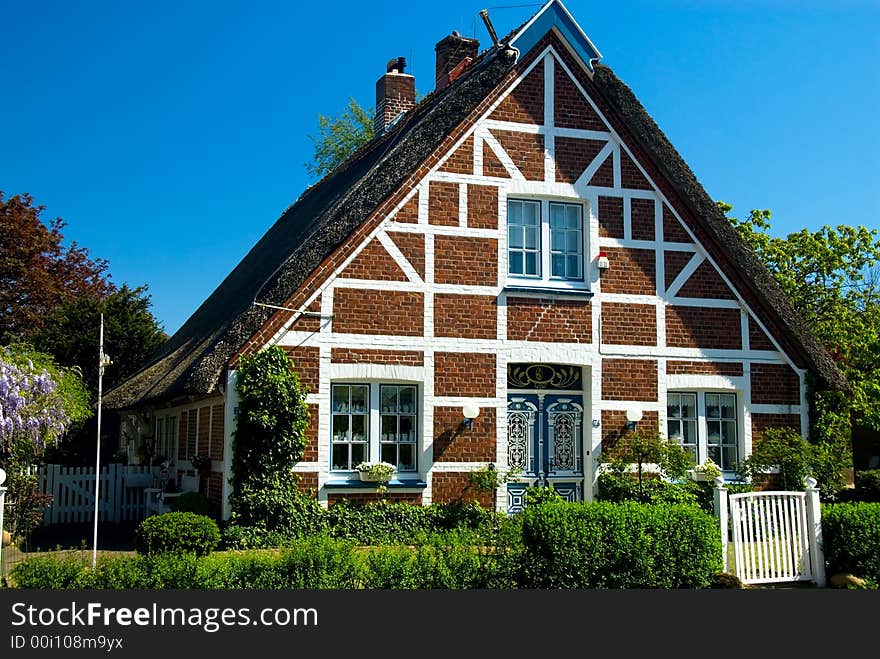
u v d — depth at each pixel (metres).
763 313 16.72
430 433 14.68
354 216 14.73
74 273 32.47
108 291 32.47
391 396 14.75
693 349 16.25
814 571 11.12
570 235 16.09
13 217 30.31
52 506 18.31
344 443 14.37
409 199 15.01
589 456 15.56
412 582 9.47
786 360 16.77
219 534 12.15
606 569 10.20
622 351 15.88
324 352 14.23
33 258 30.58
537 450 15.49
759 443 16.08
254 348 13.81
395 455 14.62
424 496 14.51
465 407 14.78
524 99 15.95
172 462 18.14
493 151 15.62
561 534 10.08
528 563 10.09
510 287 15.34
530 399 15.57
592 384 15.65
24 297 30.08
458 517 14.38
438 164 15.26
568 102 16.19
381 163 16.30
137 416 21.89
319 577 9.17
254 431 13.61
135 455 21.64
